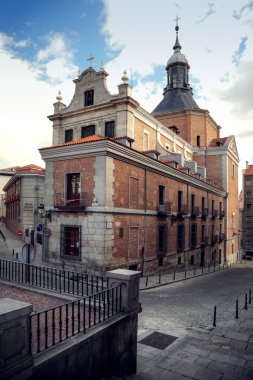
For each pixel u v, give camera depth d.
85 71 24.61
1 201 47.34
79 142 15.76
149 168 19.12
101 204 15.07
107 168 15.20
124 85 22.12
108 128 23.39
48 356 4.41
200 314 10.99
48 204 17.48
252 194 59.81
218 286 17.61
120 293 6.52
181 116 37.44
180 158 25.80
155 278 18.45
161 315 10.66
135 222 17.62
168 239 21.81
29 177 27.25
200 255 28.81
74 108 25.33
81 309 7.14
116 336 6.07
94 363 5.39
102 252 14.87
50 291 8.19
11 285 8.90
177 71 39.97
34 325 6.04
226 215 37.12
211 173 37.28
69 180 16.97
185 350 7.77
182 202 24.39
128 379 6.19
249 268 32.25
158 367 6.87
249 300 12.91
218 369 6.82
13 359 3.83
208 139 39.28
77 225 16.02
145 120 25.38
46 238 17.50
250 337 8.75
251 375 6.57
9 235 29.64
